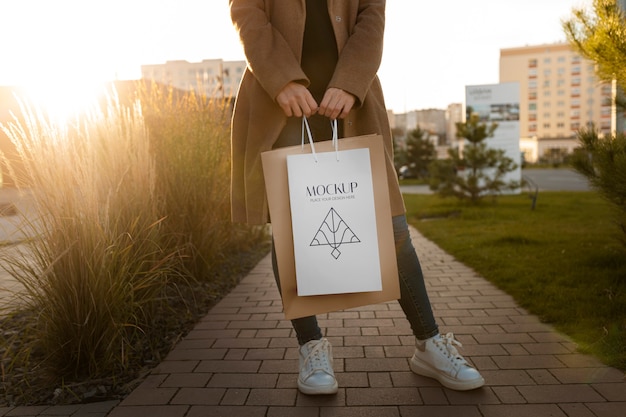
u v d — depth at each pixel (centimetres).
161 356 251
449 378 200
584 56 370
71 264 223
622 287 337
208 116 455
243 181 197
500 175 1128
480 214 940
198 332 286
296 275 174
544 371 217
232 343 266
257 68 176
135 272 251
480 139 1134
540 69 11106
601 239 550
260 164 187
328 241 174
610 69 344
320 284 174
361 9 199
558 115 11075
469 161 1125
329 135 196
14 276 225
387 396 197
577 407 184
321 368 201
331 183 174
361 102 177
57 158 228
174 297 333
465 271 445
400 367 226
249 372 226
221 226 447
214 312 328
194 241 390
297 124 193
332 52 193
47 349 227
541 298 327
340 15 193
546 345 249
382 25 192
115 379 223
